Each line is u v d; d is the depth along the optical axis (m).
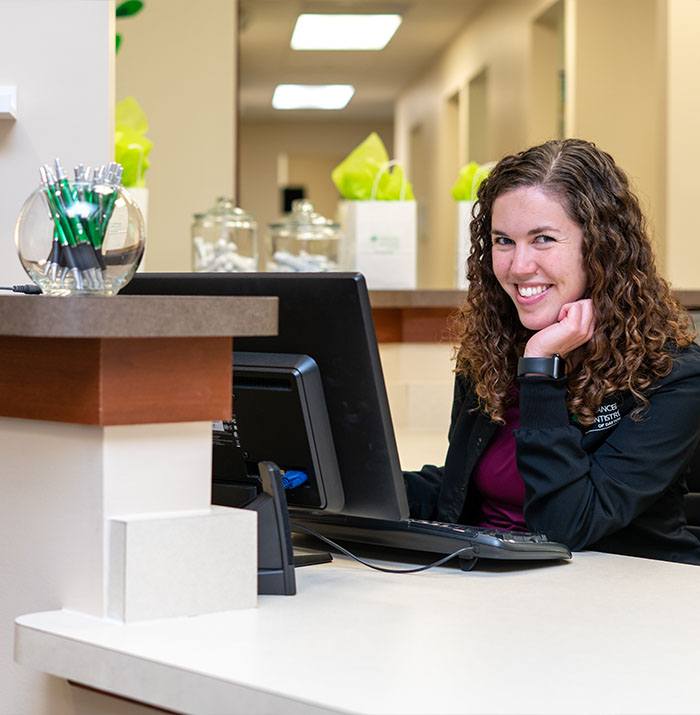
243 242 4.86
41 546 1.50
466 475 2.13
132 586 1.39
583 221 1.97
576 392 1.98
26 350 1.48
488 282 2.16
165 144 5.94
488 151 9.93
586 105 7.61
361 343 1.61
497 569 1.76
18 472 1.53
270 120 16.66
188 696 1.23
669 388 1.98
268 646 1.31
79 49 2.32
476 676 1.21
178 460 1.47
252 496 1.76
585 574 1.72
